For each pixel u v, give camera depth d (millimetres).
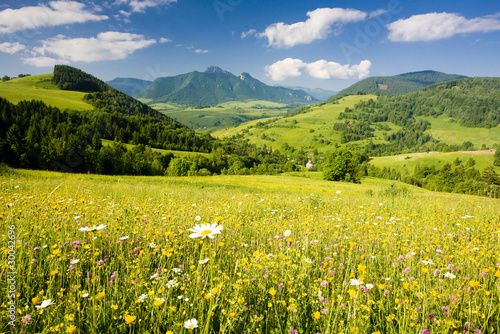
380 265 3113
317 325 1959
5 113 69250
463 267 2773
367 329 1922
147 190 12758
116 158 67688
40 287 2316
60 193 8531
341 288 2393
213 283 2369
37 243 3299
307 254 3283
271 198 11875
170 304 1998
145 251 3070
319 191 26453
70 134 67375
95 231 3561
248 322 2035
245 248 3600
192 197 11000
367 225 5223
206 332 1511
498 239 3945
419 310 2023
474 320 1921
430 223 5375
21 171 26312
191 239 3732
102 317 1912
